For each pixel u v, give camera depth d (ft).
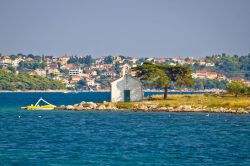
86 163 625.41
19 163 623.36
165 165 615.98
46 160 644.27
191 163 629.92
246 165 619.26
